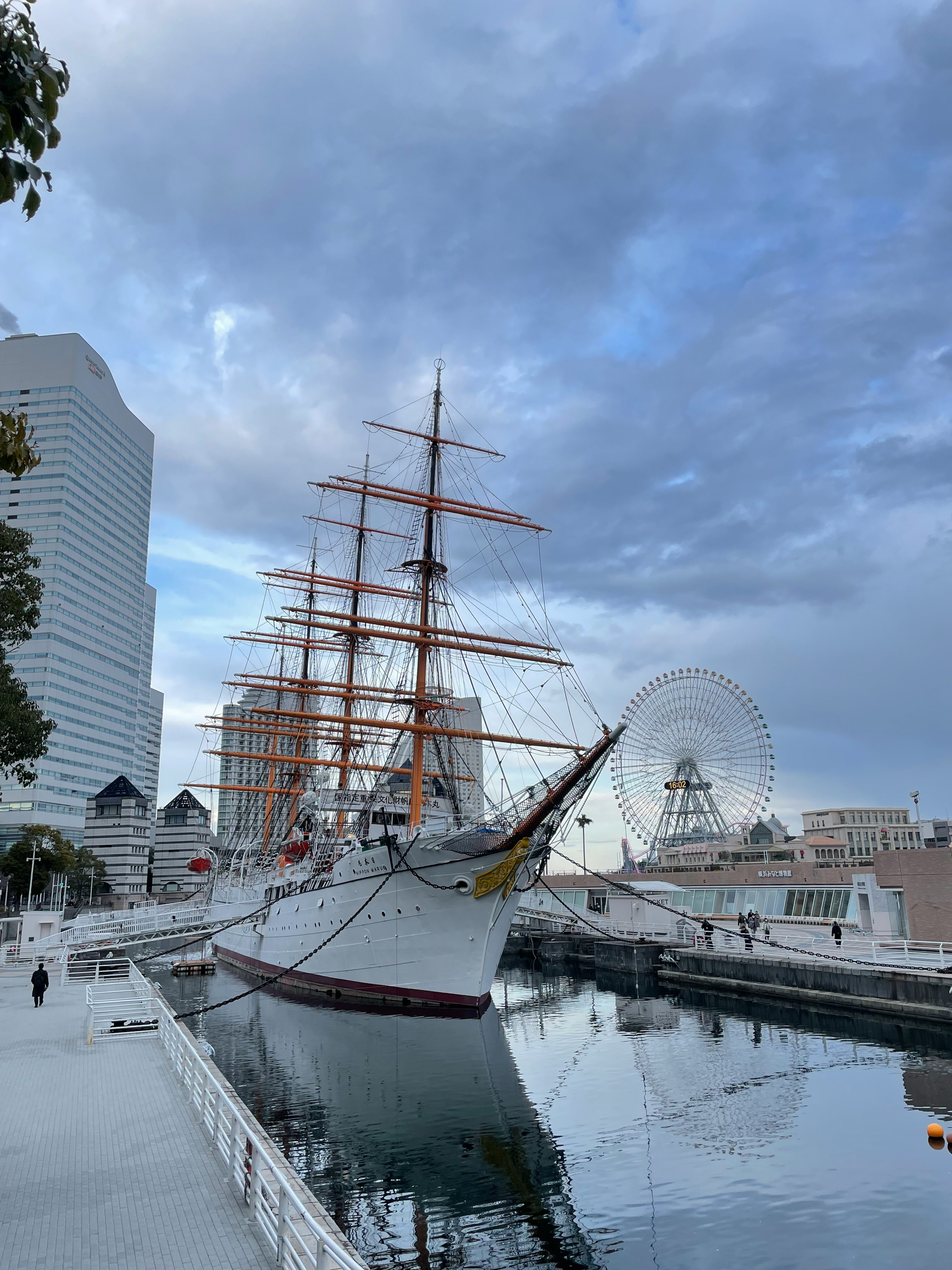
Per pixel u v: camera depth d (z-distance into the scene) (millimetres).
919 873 54000
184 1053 24984
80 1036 32531
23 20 8469
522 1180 23812
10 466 10906
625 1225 20844
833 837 178000
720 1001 56594
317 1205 15094
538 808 46188
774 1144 26188
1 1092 23422
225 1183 16078
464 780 63031
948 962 47031
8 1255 12906
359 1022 47719
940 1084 32344
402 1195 22969
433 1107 31062
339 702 86250
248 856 92562
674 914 77688
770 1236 20016
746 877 90500
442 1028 45812
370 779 83688
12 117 8336
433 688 62469
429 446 66250
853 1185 22781
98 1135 19188
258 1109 30969
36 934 74500
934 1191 22234
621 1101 31531
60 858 143250
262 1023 48438
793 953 56656
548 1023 49688
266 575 81438
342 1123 29250
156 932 79625
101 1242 13414
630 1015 52250
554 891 109812
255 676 85000
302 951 59906
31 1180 16266
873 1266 18422
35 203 8641
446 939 48500
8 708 45594
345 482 67625
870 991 46844
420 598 63656
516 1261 19188
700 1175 23938
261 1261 12773
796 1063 36656
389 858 49906
